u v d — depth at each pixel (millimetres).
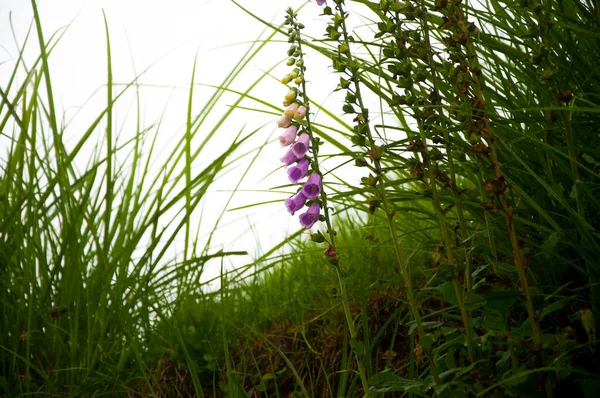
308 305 2029
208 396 1871
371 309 1799
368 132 1218
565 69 1378
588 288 1349
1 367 1982
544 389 1160
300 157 1301
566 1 1464
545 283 1404
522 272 1141
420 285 1764
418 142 1222
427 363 1526
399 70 1219
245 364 1812
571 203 1391
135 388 1945
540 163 1436
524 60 1248
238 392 1673
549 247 1229
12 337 2008
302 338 1914
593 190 1379
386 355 1656
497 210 1153
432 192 1219
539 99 1460
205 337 2025
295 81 1275
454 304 1214
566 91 1186
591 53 1428
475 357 1226
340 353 1740
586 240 1266
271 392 1804
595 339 1185
